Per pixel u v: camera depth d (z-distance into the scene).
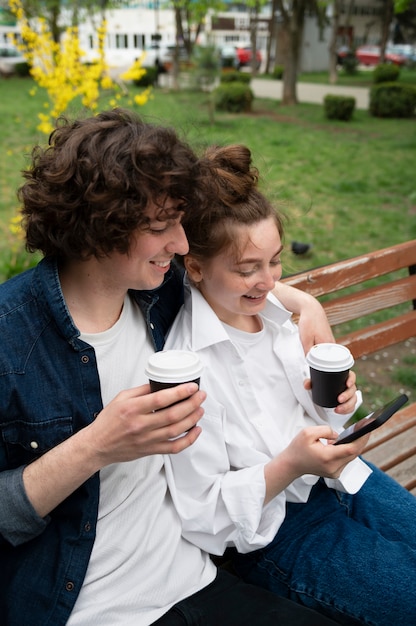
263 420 1.72
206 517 1.57
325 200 9.45
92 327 1.49
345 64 36.75
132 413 1.24
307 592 1.67
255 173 1.73
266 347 1.83
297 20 20.27
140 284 1.44
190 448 1.59
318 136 15.14
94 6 17.77
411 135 15.28
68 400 1.40
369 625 1.62
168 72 29.09
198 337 1.70
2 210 8.45
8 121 15.93
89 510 1.41
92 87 5.88
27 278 1.47
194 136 2.09
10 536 1.36
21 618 1.38
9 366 1.36
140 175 1.28
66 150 1.32
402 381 4.50
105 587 1.42
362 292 2.97
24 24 5.95
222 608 1.53
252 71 33.91
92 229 1.31
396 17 39.09
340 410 1.70
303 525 1.81
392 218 8.52
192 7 23.03
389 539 1.82
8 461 1.42
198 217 1.60
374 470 2.06
